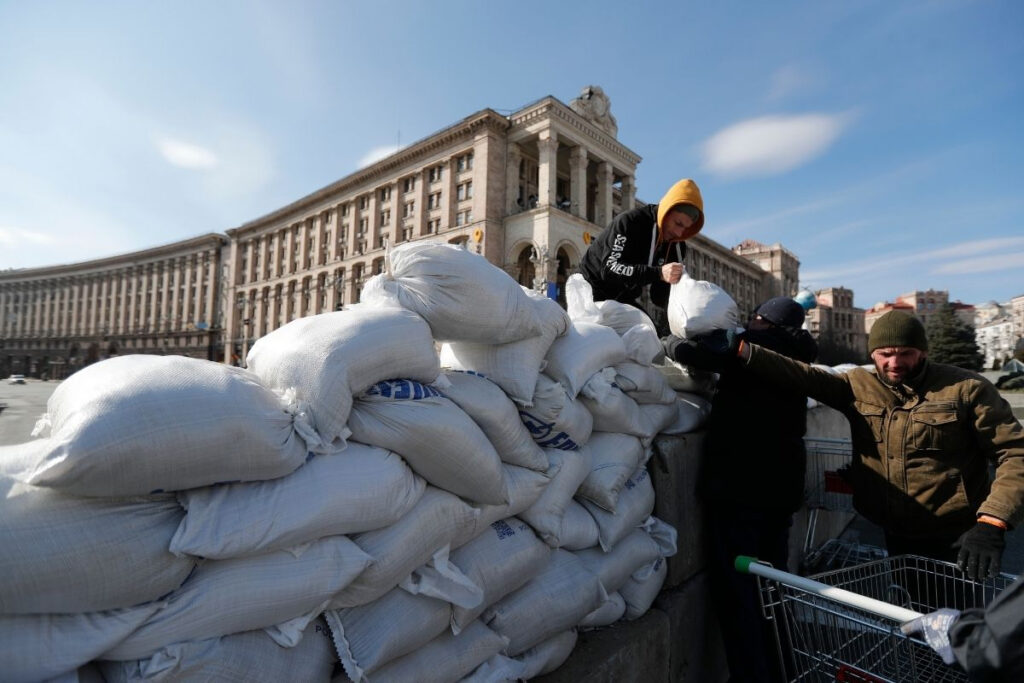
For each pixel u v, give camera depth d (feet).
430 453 4.34
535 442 5.96
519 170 121.39
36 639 2.74
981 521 5.84
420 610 4.23
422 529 4.28
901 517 7.11
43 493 2.82
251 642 3.35
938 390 6.88
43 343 264.31
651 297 11.44
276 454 3.43
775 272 247.29
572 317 8.13
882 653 5.53
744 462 7.61
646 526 7.32
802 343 8.54
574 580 5.84
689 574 8.04
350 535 3.99
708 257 197.06
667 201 9.91
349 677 3.65
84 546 2.73
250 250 191.72
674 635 7.30
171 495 3.28
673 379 9.88
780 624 7.46
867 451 7.47
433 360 4.83
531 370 5.80
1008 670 3.05
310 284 161.68
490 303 5.24
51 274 275.18
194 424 3.02
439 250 5.29
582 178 114.11
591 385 6.51
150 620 3.01
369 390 4.29
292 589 3.39
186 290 214.28
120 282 244.63
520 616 5.20
